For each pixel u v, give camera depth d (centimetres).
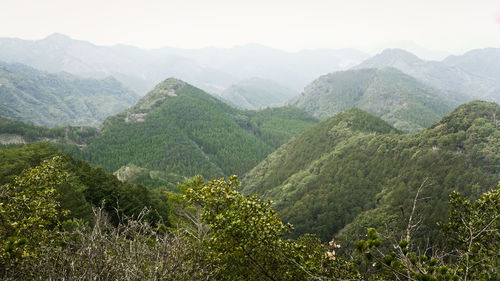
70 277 580
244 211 782
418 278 397
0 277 653
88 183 3531
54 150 5000
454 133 8488
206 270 797
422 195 6606
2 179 2527
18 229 778
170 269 661
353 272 747
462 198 790
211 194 792
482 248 682
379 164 9162
